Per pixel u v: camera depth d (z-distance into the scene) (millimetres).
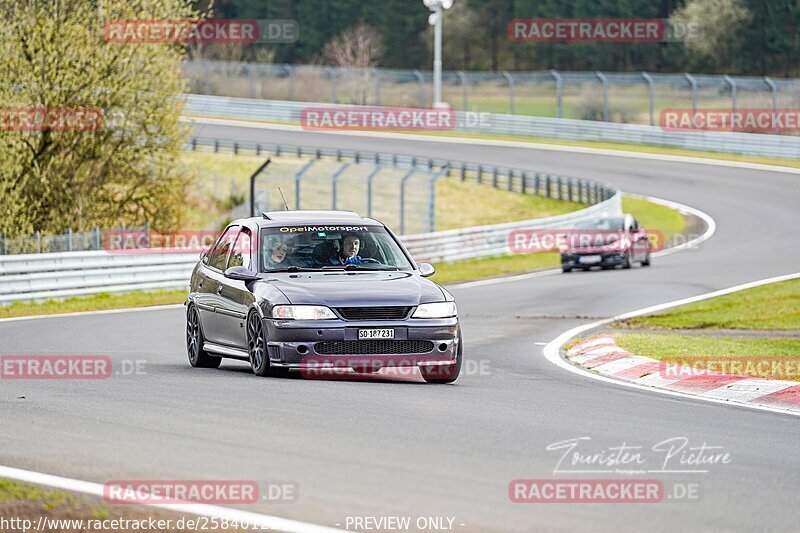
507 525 21031
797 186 180000
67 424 30297
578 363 48312
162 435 28766
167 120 115375
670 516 21844
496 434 29484
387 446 27609
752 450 28453
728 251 121438
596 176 193750
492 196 181125
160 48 114000
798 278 89438
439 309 39500
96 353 49594
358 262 42406
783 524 21406
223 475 24453
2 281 80438
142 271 90375
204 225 159750
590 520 21453
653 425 31750
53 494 22844
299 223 43438
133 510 21734
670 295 80438
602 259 105438
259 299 39719
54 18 110188
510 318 68375
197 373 41938
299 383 38375
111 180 117812
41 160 113938
